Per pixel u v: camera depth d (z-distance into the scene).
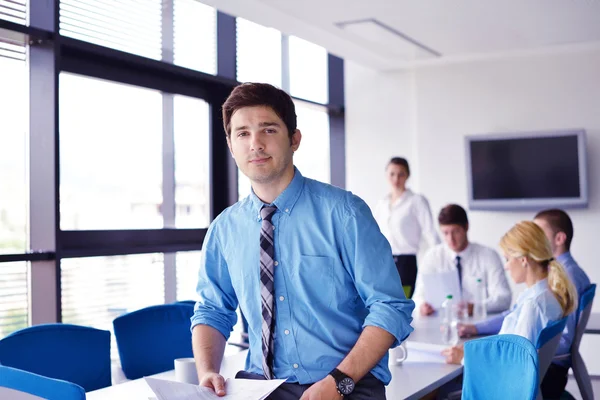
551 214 3.97
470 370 2.26
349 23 5.24
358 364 1.56
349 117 7.01
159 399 1.61
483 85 6.57
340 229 1.68
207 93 5.30
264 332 1.74
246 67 5.63
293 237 1.72
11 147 3.79
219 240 1.88
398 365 2.72
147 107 4.83
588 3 4.86
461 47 6.12
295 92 6.36
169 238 4.98
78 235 4.25
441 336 3.28
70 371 2.66
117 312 4.51
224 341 1.92
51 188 3.80
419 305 4.29
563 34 5.76
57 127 3.81
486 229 6.54
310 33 5.50
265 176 1.68
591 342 6.00
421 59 6.54
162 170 4.96
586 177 6.10
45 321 3.83
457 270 4.30
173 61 4.87
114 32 4.39
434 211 6.71
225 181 5.49
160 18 4.76
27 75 3.85
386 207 5.98
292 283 1.72
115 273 4.51
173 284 5.00
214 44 5.27
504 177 6.34
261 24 5.21
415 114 6.79
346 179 7.02
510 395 2.15
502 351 2.20
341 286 1.70
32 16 3.78
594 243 6.22
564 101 6.34
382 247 1.67
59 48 3.84
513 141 6.32
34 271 3.85
